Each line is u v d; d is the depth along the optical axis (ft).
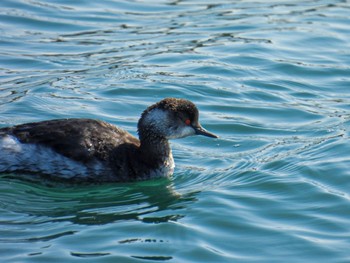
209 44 68.69
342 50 68.23
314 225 42.88
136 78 61.98
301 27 72.49
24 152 47.29
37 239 40.57
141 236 41.24
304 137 53.98
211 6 77.41
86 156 47.14
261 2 78.79
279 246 40.70
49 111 56.03
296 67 64.90
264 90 61.16
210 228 42.45
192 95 59.82
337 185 47.44
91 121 48.93
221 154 51.90
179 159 51.26
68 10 74.79
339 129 54.95
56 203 45.32
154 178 48.47
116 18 73.82
